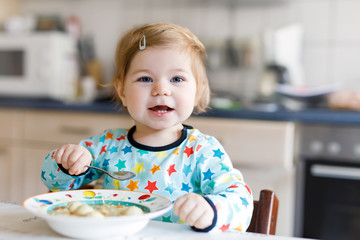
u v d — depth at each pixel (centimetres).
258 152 189
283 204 186
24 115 230
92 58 280
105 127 215
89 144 94
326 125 182
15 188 232
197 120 199
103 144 93
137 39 87
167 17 267
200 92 96
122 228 53
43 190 227
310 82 239
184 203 59
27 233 56
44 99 253
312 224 183
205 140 88
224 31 255
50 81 249
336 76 235
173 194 83
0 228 58
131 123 210
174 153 86
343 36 233
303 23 240
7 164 233
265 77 243
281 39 239
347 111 187
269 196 78
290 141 185
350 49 232
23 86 253
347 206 177
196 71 89
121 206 61
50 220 53
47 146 227
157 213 54
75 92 262
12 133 232
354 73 232
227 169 82
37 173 228
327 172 179
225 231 60
